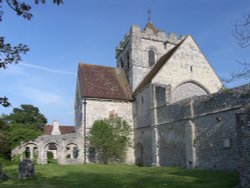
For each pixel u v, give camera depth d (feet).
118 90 121.60
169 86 92.89
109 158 108.88
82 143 111.24
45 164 106.42
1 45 28.53
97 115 113.91
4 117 168.35
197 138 76.02
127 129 109.81
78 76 127.13
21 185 54.75
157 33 129.80
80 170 79.87
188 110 79.92
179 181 54.44
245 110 48.65
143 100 108.27
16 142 110.93
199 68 111.34
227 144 66.18
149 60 126.62
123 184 53.78
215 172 63.52
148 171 75.72
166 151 89.66
